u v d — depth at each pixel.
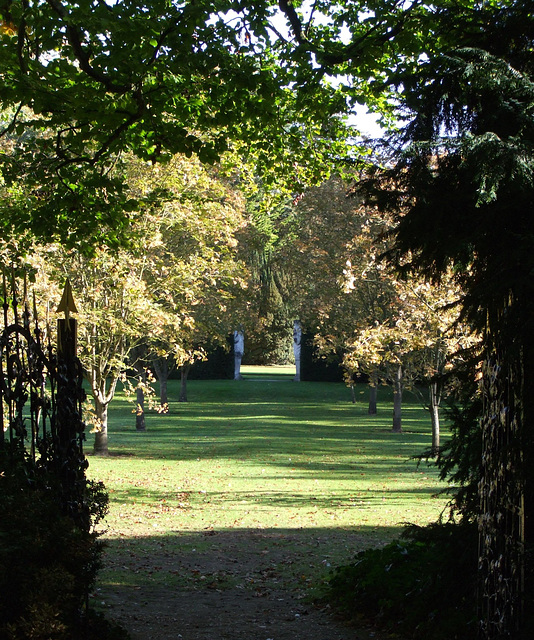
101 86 7.98
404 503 15.28
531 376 4.77
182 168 21.14
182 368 44.66
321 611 7.12
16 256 10.10
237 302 39.12
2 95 7.77
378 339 22.42
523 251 4.57
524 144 4.54
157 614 7.00
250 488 17.42
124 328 21.36
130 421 34.88
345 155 11.96
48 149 9.73
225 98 8.62
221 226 23.28
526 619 4.80
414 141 4.97
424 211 5.00
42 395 5.11
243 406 42.50
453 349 19.27
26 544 4.06
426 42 8.09
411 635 5.98
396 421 30.98
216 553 10.46
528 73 5.18
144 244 20.09
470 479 5.88
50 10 7.02
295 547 10.92
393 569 6.97
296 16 8.61
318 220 33.34
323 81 10.73
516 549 4.77
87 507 5.23
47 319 5.25
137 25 6.70
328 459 22.80
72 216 9.94
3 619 3.81
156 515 13.93
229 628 6.52
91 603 7.26
